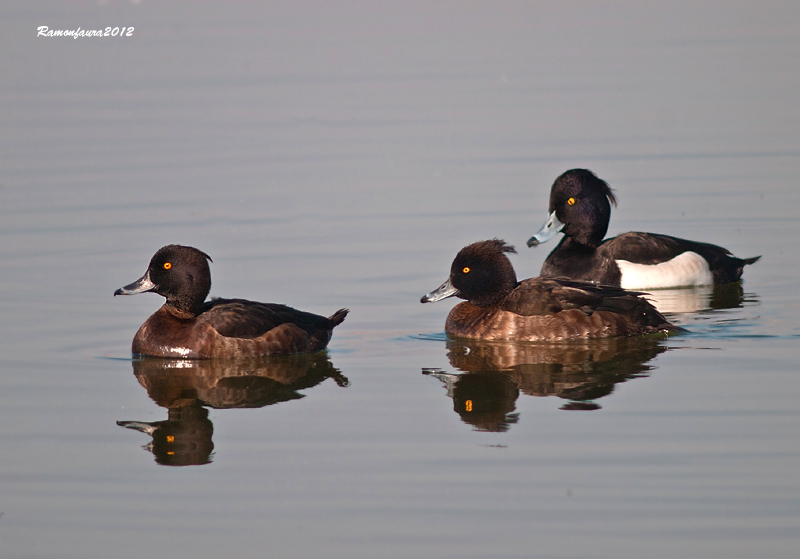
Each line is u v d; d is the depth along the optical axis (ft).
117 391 42.78
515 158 80.38
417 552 29.58
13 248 63.52
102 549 30.19
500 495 32.68
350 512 31.94
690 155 80.02
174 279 46.60
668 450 35.37
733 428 36.99
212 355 46.24
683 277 58.54
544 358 45.96
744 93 94.48
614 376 43.06
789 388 40.70
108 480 34.58
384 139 85.35
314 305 54.54
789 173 75.46
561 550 29.45
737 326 49.78
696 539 29.84
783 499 31.83
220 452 36.55
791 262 61.00
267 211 70.59
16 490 33.94
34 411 40.57
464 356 46.70
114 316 52.95
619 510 31.55
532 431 37.47
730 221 67.67
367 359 46.65
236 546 30.19
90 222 68.18
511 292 49.70
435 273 59.72
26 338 49.49
